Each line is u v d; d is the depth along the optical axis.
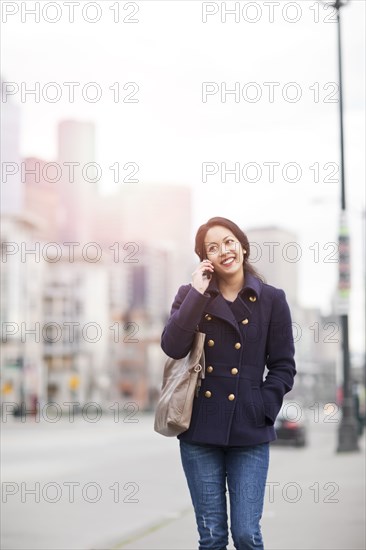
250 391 4.16
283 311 4.31
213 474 4.16
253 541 4.06
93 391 121.00
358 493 11.60
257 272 4.43
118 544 7.46
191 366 4.12
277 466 17.73
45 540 7.98
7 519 9.62
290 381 4.29
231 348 4.17
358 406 33.84
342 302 23.08
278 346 4.30
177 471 17.14
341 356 23.22
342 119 22.45
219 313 4.16
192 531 8.27
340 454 22.44
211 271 4.16
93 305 122.69
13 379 82.31
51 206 142.75
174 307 4.35
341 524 8.54
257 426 4.14
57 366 117.12
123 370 141.00
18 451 24.69
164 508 10.75
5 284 91.50
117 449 26.23
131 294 174.88
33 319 99.50
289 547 7.13
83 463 19.48
